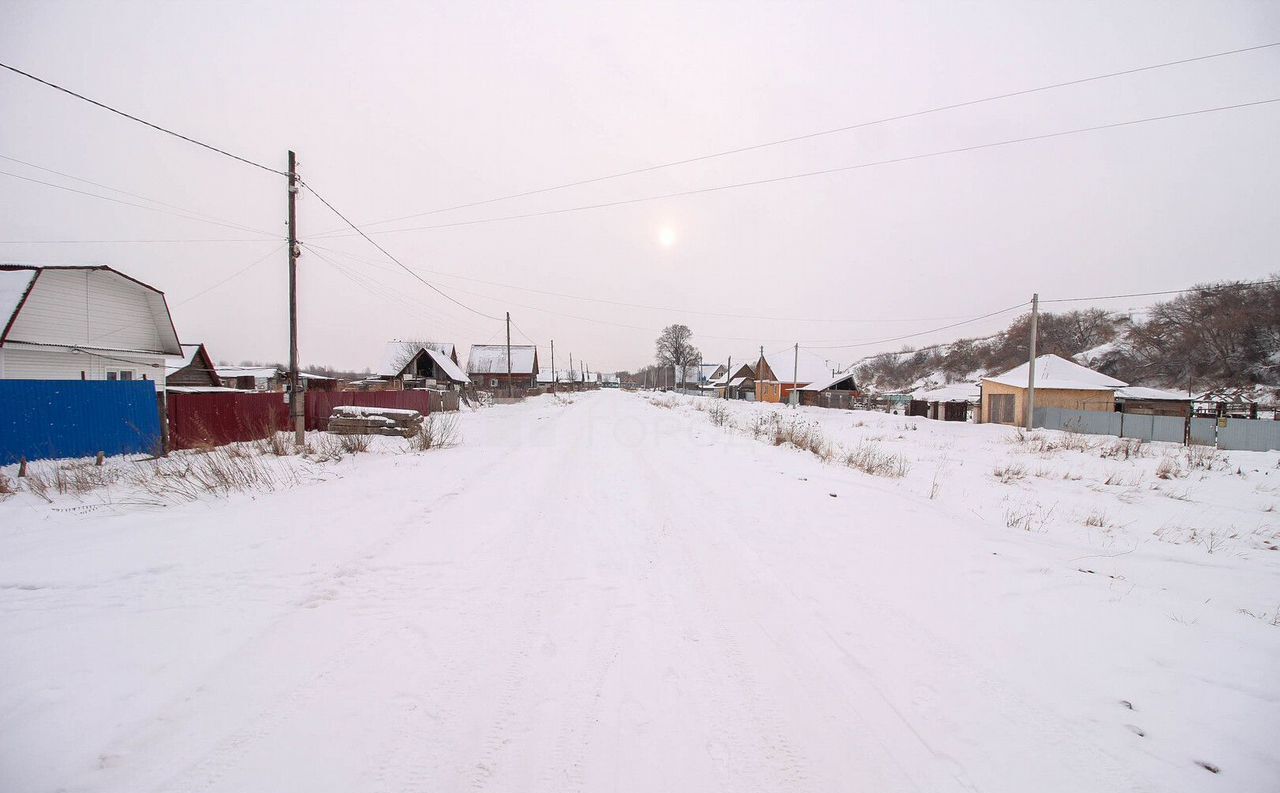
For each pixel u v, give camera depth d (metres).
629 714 2.63
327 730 2.48
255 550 5.13
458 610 3.83
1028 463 15.30
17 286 13.29
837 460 12.30
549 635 3.45
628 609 3.84
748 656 3.18
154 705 2.66
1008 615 3.68
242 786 2.13
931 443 20.22
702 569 4.63
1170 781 2.14
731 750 2.38
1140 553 6.04
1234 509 9.98
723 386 72.00
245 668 3.02
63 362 14.47
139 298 16.56
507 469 10.08
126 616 3.68
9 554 4.98
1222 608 3.95
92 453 11.03
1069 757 2.28
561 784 2.18
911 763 2.27
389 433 14.13
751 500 7.29
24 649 3.21
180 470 8.83
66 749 2.33
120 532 5.73
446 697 2.76
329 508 6.88
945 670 2.99
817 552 5.06
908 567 4.65
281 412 16.67
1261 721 2.50
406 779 2.19
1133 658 3.09
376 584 4.31
